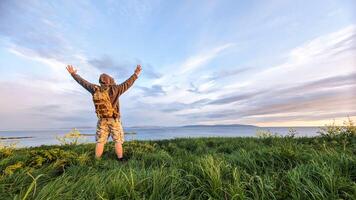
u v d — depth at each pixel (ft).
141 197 9.30
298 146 17.98
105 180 10.45
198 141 28.58
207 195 9.53
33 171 11.53
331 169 10.56
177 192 9.89
